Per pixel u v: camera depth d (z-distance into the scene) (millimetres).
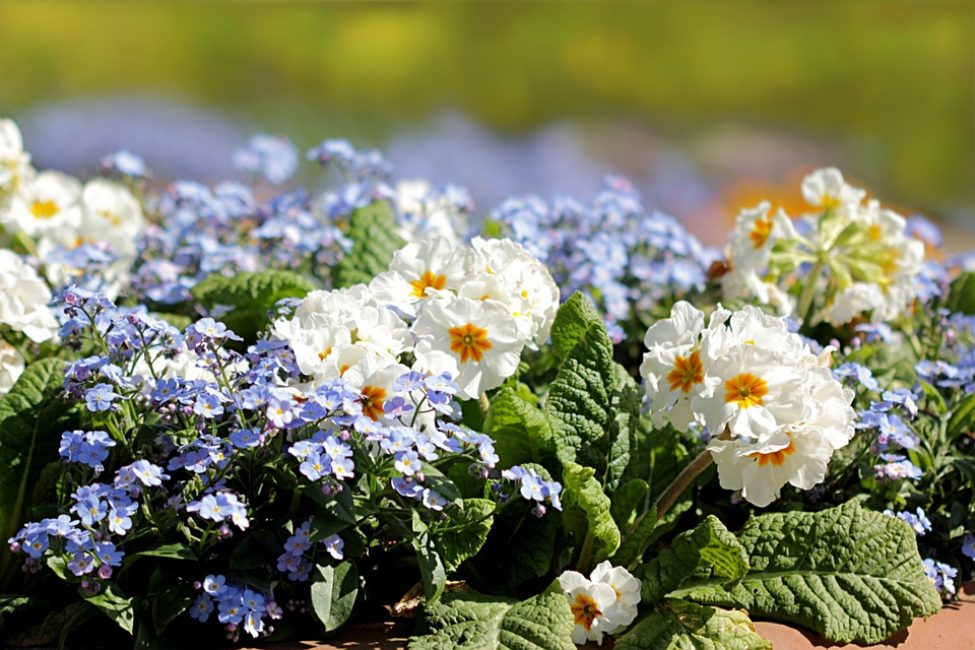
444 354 3107
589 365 3346
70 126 11219
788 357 2969
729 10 13242
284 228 4363
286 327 3146
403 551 3244
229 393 3096
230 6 13305
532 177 11648
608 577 3074
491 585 3289
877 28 12734
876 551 3182
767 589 3189
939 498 3727
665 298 4711
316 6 13555
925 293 4504
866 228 4293
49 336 3598
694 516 3662
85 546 2826
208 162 11227
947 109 12211
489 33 13328
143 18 13148
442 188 5273
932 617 3334
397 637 3105
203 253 4496
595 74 13070
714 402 2947
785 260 4332
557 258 4586
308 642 3061
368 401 3023
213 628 3076
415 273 3377
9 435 3277
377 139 11883
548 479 3053
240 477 3102
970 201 11578
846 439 3004
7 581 3217
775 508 3645
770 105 12609
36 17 12625
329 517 2945
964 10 12531
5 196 4590
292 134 11859
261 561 2971
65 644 3053
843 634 3105
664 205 11133
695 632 3027
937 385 4176
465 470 3215
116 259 4504
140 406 3162
